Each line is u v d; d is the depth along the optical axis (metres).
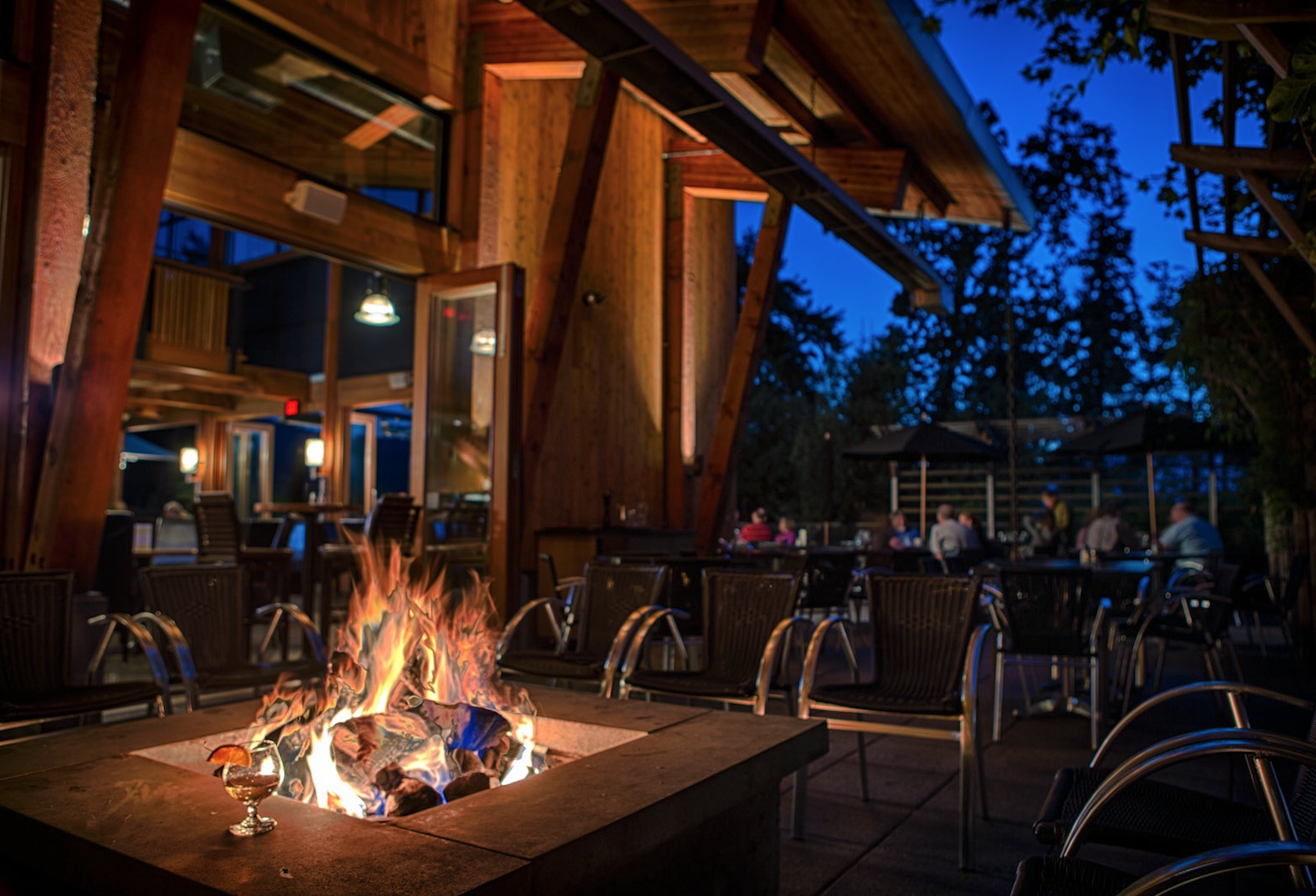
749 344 8.77
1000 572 4.69
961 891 2.70
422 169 7.53
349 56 6.71
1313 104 2.28
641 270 9.88
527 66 7.48
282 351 14.09
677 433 10.12
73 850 1.65
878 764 4.15
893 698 3.28
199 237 15.02
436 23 7.45
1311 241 3.24
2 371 4.45
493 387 6.66
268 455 15.46
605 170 9.34
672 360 10.21
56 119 4.54
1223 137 3.93
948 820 3.34
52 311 4.57
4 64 4.41
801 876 2.81
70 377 4.36
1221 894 2.70
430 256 7.25
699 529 8.71
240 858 1.54
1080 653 4.59
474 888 1.43
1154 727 4.93
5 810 1.80
